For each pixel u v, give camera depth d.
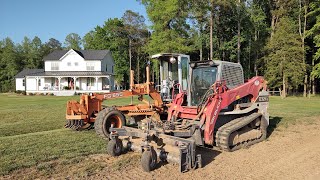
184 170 6.57
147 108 11.16
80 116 10.38
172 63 11.14
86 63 50.03
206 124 7.93
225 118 9.21
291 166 7.03
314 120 13.59
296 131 11.16
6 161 7.11
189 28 33.81
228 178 6.21
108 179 6.13
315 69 36.62
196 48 45.97
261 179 6.17
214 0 34.53
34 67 84.69
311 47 40.88
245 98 9.56
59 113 17.02
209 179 6.15
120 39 65.50
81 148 8.35
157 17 31.95
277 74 36.28
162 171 6.59
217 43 48.03
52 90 47.59
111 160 7.35
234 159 7.55
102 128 9.57
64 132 10.78
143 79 70.00
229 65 9.16
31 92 47.69
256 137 9.30
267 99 9.80
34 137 9.85
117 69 66.00
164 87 11.38
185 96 9.34
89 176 6.29
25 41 91.31
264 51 42.12
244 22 44.75
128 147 7.88
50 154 7.73
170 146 7.07
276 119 13.67
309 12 37.31
